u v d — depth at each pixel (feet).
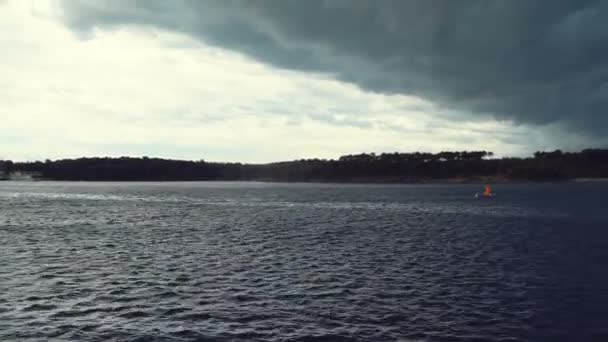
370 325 67.21
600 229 191.31
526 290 87.56
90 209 288.10
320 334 63.46
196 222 213.46
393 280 94.79
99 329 64.54
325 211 286.05
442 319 70.23
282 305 76.33
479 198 446.60
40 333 62.75
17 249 130.41
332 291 85.51
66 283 89.81
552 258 120.98
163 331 63.98
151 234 167.02
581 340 63.00
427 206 335.67
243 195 497.46
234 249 132.77
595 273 102.58
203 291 84.89
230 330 64.64
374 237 162.09
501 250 134.00
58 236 159.12
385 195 509.35
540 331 65.98
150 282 91.35
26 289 84.99
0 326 65.16
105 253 124.47
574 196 481.46
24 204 329.31
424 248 137.08
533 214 268.00
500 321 69.72
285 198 440.45
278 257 119.96
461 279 96.17
